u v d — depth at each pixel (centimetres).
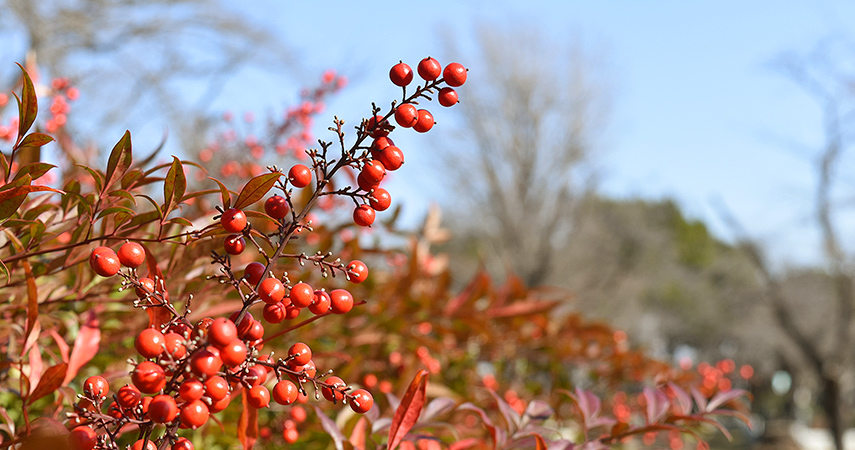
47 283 53
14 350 52
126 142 43
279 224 41
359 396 40
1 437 49
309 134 109
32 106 41
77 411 39
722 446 641
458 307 85
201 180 107
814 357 635
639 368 117
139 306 40
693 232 1327
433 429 68
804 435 810
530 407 51
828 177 609
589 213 816
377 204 41
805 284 652
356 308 73
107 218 47
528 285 746
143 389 37
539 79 805
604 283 805
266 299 39
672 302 1013
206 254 51
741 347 888
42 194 51
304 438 62
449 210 801
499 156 799
